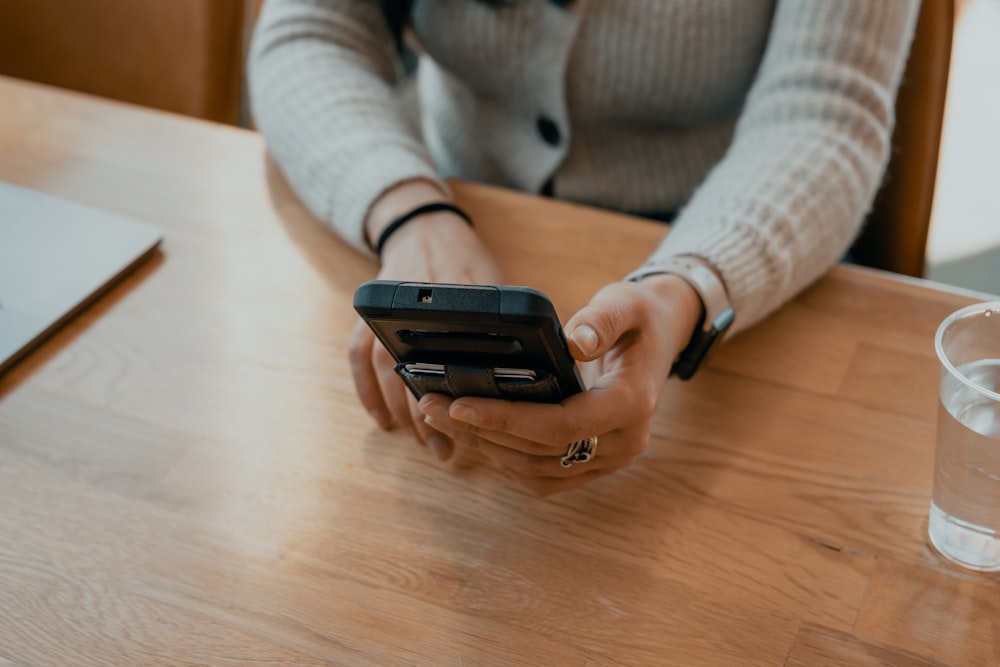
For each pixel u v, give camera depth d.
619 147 1.02
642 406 0.58
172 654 0.53
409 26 1.05
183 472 0.64
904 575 0.57
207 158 0.91
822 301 0.76
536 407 0.56
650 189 1.02
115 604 0.56
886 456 0.64
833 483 0.62
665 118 0.98
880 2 0.79
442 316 0.47
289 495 0.62
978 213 1.91
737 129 0.88
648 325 0.61
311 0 0.96
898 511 0.60
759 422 0.66
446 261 0.74
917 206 0.94
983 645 0.53
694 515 0.61
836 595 0.56
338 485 0.63
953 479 0.55
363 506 0.62
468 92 1.05
